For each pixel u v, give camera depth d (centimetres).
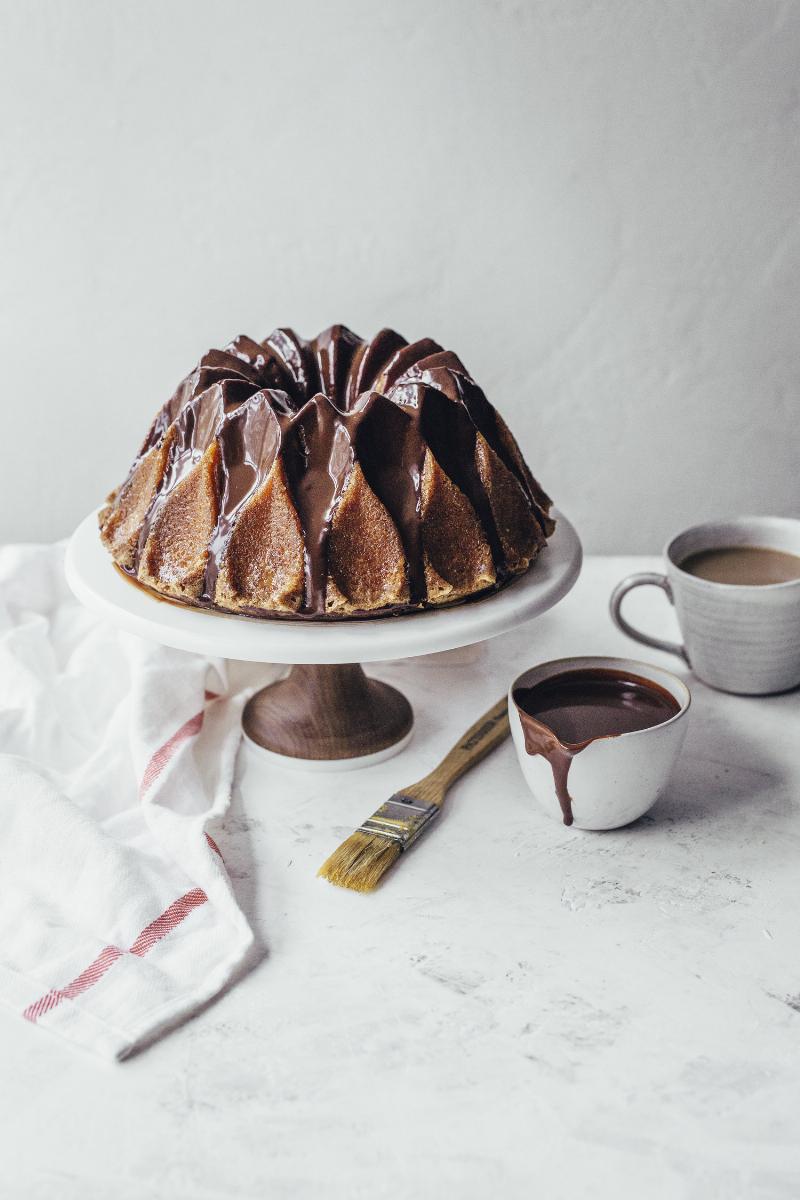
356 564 85
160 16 112
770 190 115
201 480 87
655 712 87
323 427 86
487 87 113
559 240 117
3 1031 76
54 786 87
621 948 80
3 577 105
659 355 121
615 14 111
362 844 85
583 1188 70
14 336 122
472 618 85
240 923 80
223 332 122
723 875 84
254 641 83
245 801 90
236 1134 72
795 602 93
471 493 88
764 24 111
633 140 114
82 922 82
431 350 95
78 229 119
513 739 90
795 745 93
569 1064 74
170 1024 76
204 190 117
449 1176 70
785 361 121
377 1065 74
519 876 84
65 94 114
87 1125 72
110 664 98
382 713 94
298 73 113
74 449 126
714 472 125
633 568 115
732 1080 74
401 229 118
